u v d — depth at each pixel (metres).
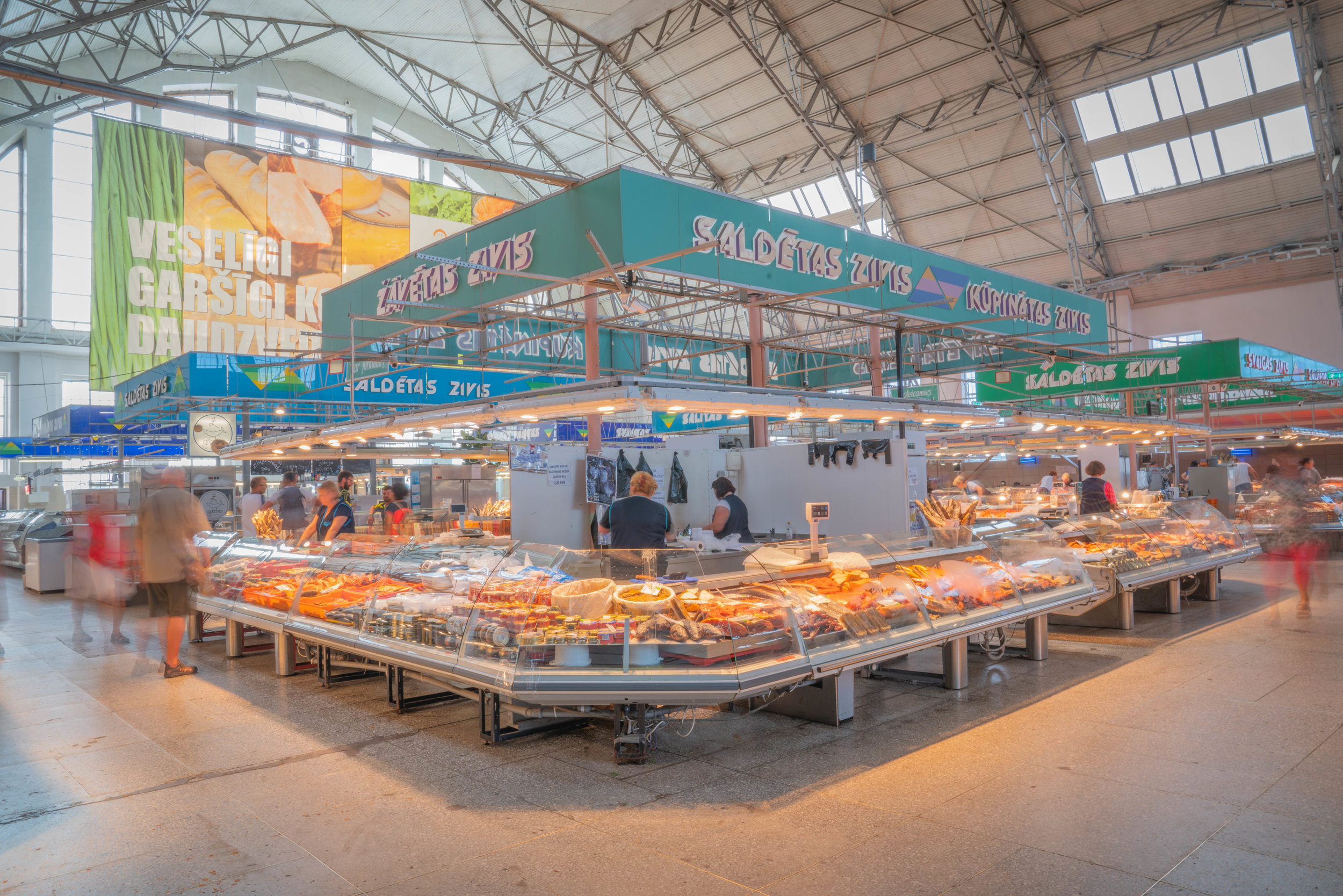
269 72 24.50
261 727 4.79
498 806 3.55
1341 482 15.70
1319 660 5.81
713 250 6.40
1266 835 3.07
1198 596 8.84
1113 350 21.78
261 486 10.59
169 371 10.92
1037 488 15.97
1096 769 3.83
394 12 21.03
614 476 8.88
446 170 28.12
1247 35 17.06
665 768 4.01
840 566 5.03
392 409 11.59
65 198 25.55
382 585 5.23
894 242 8.34
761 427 10.10
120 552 8.22
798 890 2.75
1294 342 22.36
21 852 3.15
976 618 5.35
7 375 24.83
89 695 5.57
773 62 20.25
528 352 11.63
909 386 16.84
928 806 3.45
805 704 4.79
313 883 2.86
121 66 20.25
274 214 20.66
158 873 2.95
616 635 3.95
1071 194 21.09
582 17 20.05
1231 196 19.83
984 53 18.50
